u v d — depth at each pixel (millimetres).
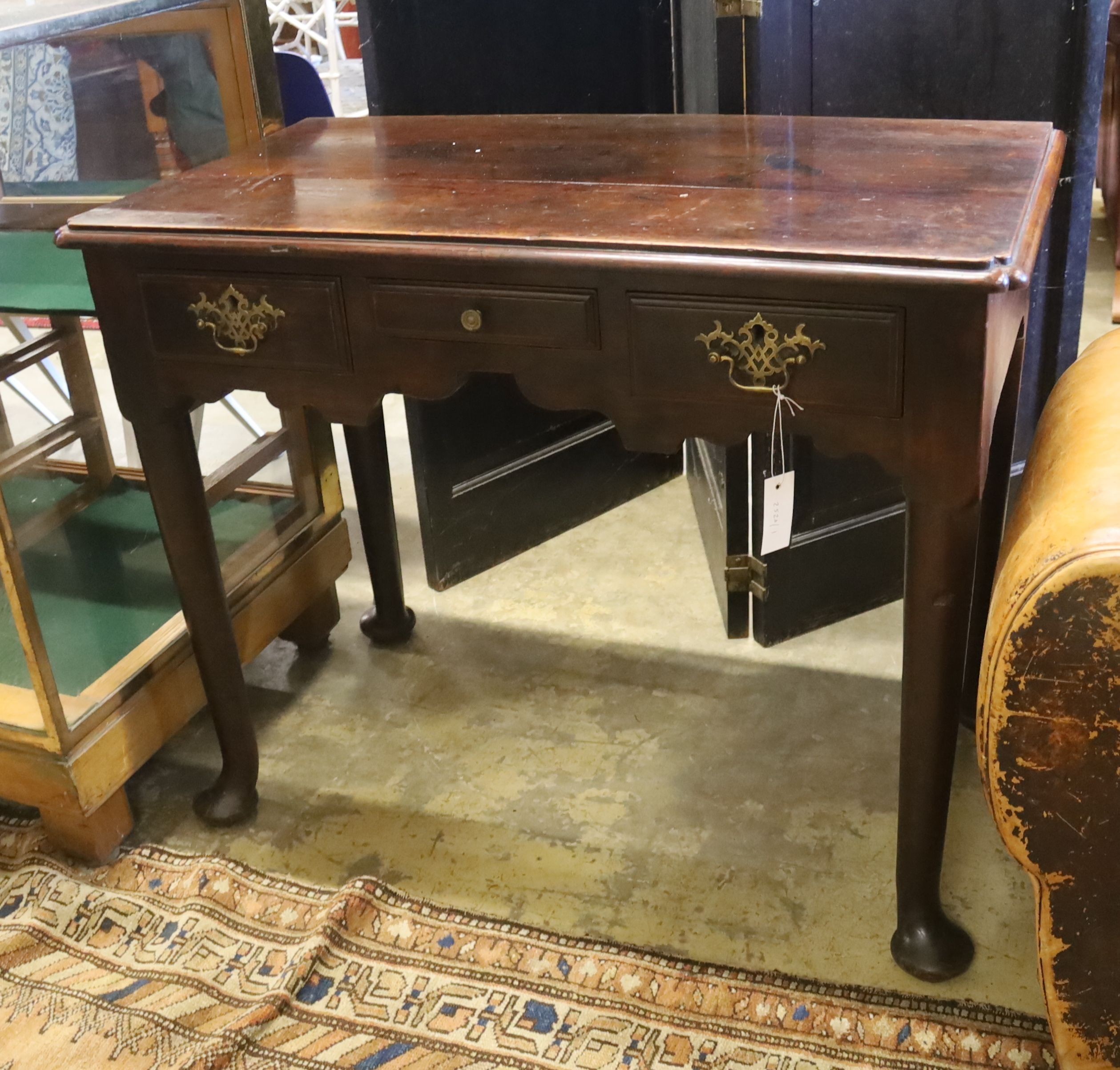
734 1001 1415
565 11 2229
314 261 1323
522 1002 1436
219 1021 1431
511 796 1779
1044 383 2148
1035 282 2041
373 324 1343
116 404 1858
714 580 2225
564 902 1590
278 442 1948
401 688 2037
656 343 1243
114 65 1629
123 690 1657
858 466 2025
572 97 2303
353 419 1416
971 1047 1341
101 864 1681
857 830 1676
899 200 1251
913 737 1334
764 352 1197
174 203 1446
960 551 1229
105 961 1526
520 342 1293
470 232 1260
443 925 1542
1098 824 1066
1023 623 1008
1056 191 1973
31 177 1646
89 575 1820
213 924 1567
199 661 1665
